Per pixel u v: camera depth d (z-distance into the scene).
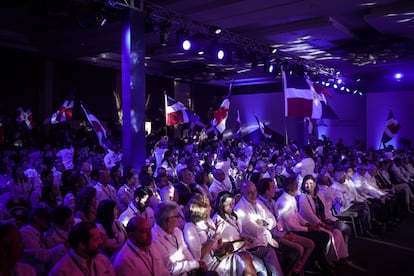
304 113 8.35
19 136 12.55
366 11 9.56
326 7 9.05
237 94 22.14
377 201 8.02
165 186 6.07
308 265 5.48
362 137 19.27
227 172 8.70
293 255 4.83
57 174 8.38
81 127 14.57
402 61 14.66
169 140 16.30
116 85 16.42
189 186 6.85
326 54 13.55
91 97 15.63
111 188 6.35
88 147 12.66
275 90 20.89
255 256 4.45
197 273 3.86
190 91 20.22
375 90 18.81
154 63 16.48
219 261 4.10
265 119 21.09
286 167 9.45
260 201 5.14
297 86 8.38
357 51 12.20
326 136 20.02
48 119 14.02
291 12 9.35
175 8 8.91
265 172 8.67
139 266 3.25
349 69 16.88
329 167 8.80
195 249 3.88
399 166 10.48
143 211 4.78
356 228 7.48
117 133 15.06
